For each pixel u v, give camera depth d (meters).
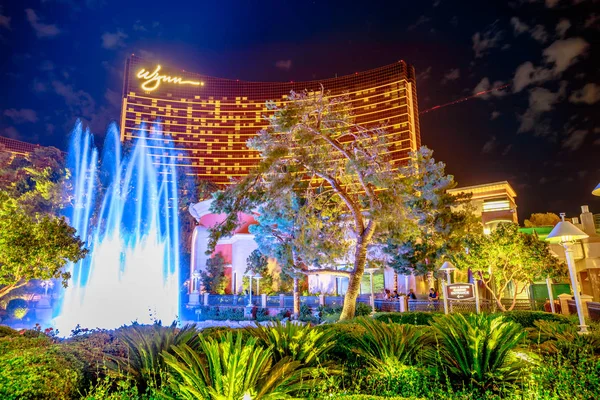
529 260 19.22
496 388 5.70
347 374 6.68
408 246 24.45
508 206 36.81
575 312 17.72
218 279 39.78
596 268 28.95
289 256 22.78
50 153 41.06
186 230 53.62
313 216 18.77
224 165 179.50
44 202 36.19
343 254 20.06
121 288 36.34
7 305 28.86
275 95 187.00
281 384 5.24
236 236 41.16
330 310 28.23
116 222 51.28
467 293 15.04
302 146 17.70
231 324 26.59
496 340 6.10
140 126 176.50
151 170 55.28
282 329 7.30
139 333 7.29
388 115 160.62
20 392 4.82
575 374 5.74
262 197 18.77
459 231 25.72
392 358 6.65
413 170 27.22
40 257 16.27
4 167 37.12
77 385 5.65
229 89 189.00
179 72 187.25
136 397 5.66
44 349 6.49
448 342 6.45
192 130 182.38
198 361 5.44
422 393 5.86
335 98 18.33
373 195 17.86
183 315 31.77
